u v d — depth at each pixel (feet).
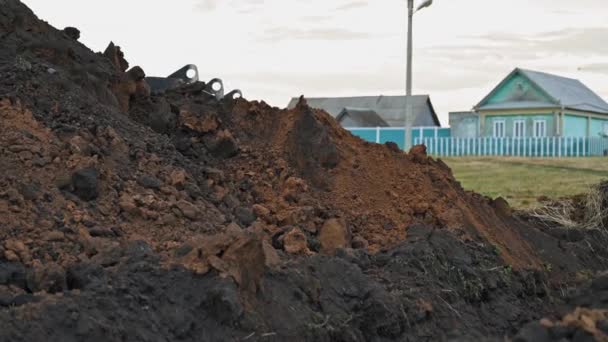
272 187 30.86
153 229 24.13
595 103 120.47
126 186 25.85
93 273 20.29
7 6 32.99
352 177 32.55
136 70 33.94
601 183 45.83
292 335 20.83
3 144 25.11
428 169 34.40
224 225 25.52
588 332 18.71
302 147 32.76
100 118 29.25
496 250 31.04
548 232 39.99
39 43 31.50
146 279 20.24
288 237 25.76
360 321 23.06
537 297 30.53
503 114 115.44
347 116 138.82
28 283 20.03
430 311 24.95
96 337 18.04
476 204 35.42
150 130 31.19
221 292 19.97
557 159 69.46
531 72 115.85
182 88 36.91
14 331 17.37
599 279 27.55
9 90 28.12
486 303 27.99
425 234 29.25
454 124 117.39
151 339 18.79
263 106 35.37
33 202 23.27
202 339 19.43
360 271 24.63
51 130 26.99
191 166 29.60
